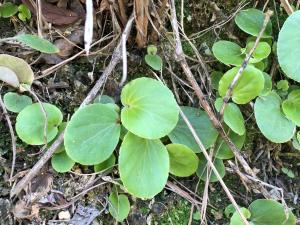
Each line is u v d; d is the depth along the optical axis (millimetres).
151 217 126
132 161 113
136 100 116
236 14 142
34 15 135
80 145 113
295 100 133
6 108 124
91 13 117
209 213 132
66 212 121
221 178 123
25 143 123
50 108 121
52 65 133
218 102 127
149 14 130
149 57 134
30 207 118
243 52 135
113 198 124
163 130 112
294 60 125
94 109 117
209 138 126
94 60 135
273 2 147
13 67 121
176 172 124
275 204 125
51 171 122
